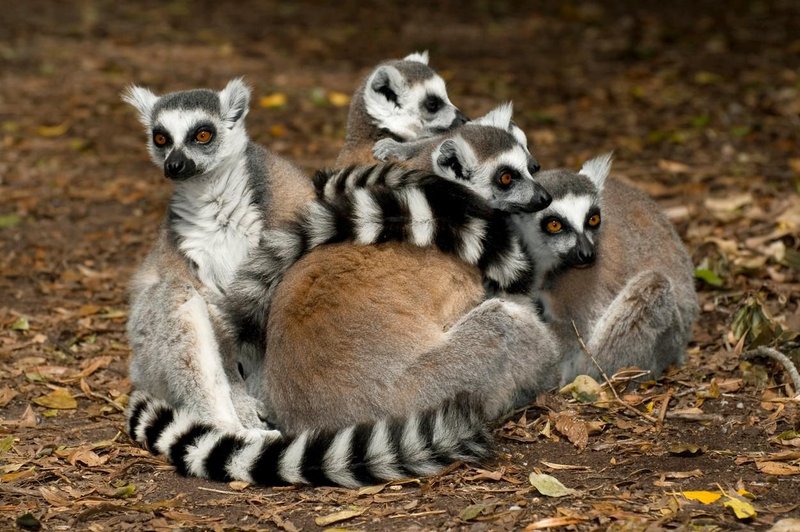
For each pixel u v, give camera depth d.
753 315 12.12
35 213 19.14
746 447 9.55
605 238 12.08
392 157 12.84
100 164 22.34
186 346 10.39
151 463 9.81
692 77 28.70
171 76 30.12
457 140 11.77
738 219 16.62
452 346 9.65
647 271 11.90
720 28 35.00
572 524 7.97
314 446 9.01
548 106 26.45
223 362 10.62
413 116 14.41
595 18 38.12
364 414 9.37
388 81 14.41
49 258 16.81
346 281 9.59
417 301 9.73
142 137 24.55
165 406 10.16
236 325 10.59
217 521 8.45
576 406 10.70
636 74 29.23
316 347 9.44
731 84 27.55
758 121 23.58
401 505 8.55
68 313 14.41
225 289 11.05
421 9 41.41
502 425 10.27
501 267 10.34
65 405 11.34
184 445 9.59
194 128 11.24
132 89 12.42
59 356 12.97
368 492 8.85
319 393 9.42
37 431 10.68
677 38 33.91
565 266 11.68
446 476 9.06
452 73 30.16
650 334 11.55
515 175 11.65
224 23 39.09
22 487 9.29
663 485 8.71
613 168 20.48
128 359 12.94
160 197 20.02
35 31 36.81
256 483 9.25
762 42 32.56
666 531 7.75
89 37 36.00
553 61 31.86
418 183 10.17
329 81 29.75
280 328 9.70
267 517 8.48
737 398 10.84
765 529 7.75
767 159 20.50
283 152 22.48
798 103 24.55
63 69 31.12
